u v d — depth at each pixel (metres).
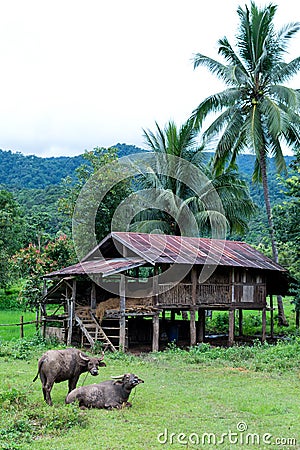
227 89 28.75
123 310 20.17
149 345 23.50
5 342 21.84
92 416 10.35
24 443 8.59
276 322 29.64
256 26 28.30
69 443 8.70
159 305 20.86
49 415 9.72
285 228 24.88
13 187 81.88
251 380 14.62
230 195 31.95
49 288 24.80
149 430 9.58
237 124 28.75
